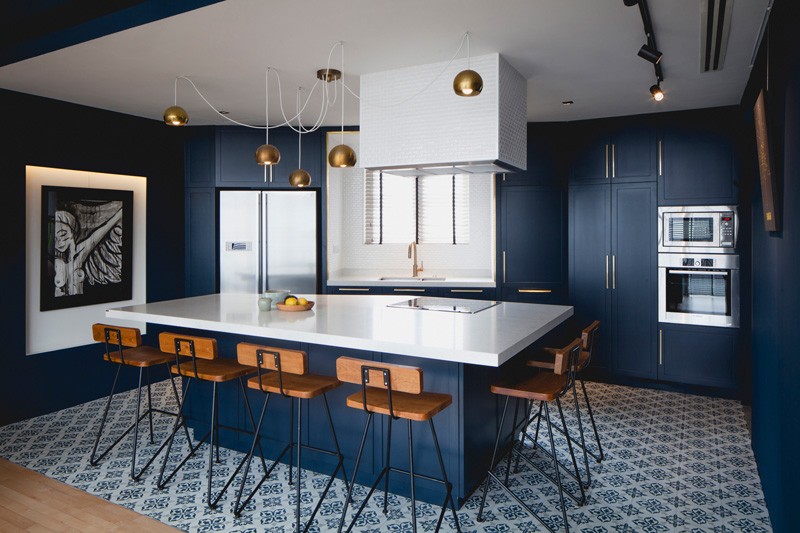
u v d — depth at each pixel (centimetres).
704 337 522
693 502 313
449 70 387
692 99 487
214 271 602
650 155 540
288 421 362
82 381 510
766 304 302
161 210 584
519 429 386
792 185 205
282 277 601
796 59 191
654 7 293
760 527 285
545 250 587
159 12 263
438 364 304
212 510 306
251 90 455
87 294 520
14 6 270
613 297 559
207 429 402
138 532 283
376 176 704
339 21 313
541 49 360
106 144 528
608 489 329
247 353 295
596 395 527
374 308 404
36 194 484
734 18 304
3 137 451
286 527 288
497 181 595
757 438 356
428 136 395
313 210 599
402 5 292
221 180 601
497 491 327
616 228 555
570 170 573
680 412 476
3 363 454
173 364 371
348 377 265
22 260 466
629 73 411
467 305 418
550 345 457
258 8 295
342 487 333
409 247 677
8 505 311
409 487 318
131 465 362
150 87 446
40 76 416
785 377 226
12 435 424
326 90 452
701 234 521
